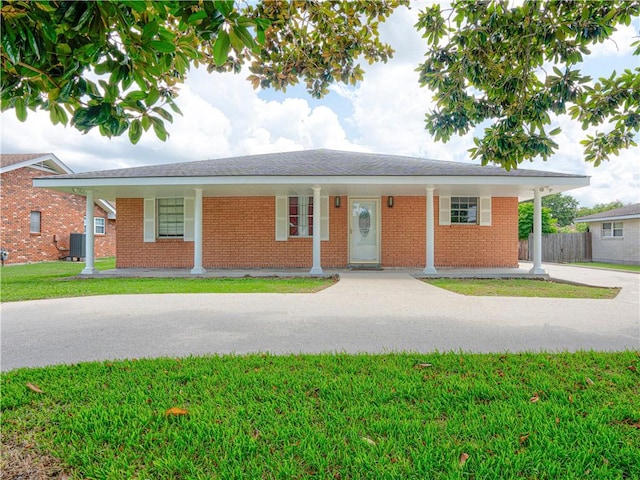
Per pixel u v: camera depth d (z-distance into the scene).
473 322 4.86
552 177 9.16
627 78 3.55
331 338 4.13
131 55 1.67
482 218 11.70
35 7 1.44
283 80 4.04
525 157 3.75
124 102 1.88
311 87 4.20
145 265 12.13
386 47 4.07
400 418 2.25
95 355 3.59
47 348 3.81
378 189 10.86
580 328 4.54
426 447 1.93
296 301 6.37
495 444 1.96
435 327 4.60
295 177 9.45
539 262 10.05
